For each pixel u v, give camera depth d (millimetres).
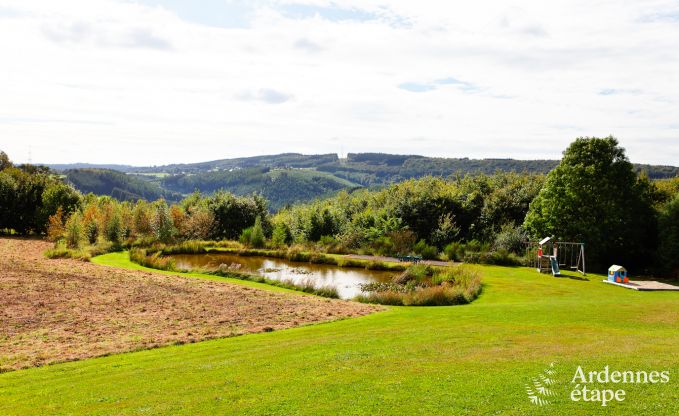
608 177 32125
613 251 32438
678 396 7605
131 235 47906
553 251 32938
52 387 9828
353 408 7668
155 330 15398
